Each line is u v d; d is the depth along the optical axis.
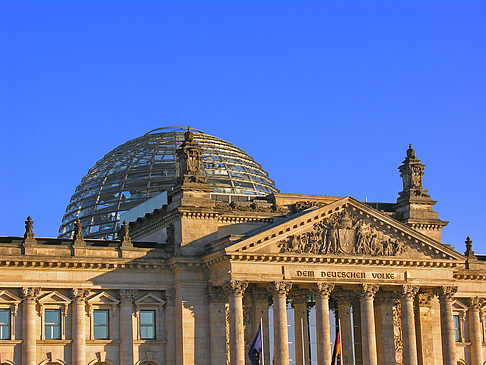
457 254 137.25
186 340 126.75
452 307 144.50
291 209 139.38
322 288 128.12
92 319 125.31
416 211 145.75
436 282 135.88
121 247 127.50
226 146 184.12
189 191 131.75
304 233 128.75
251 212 135.62
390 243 133.75
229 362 127.44
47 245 124.12
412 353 132.25
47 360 122.06
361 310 131.75
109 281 126.44
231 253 123.12
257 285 131.75
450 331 135.88
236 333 123.06
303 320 135.50
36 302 122.38
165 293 129.50
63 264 123.75
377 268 132.38
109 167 180.38
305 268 128.12
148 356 127.12
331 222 130.62
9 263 121.00
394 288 137.25
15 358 120.44
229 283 123.88
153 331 128.88
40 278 122.81
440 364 142.00
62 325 123.75
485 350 149.00
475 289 149.25
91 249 126.06
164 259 129.12
